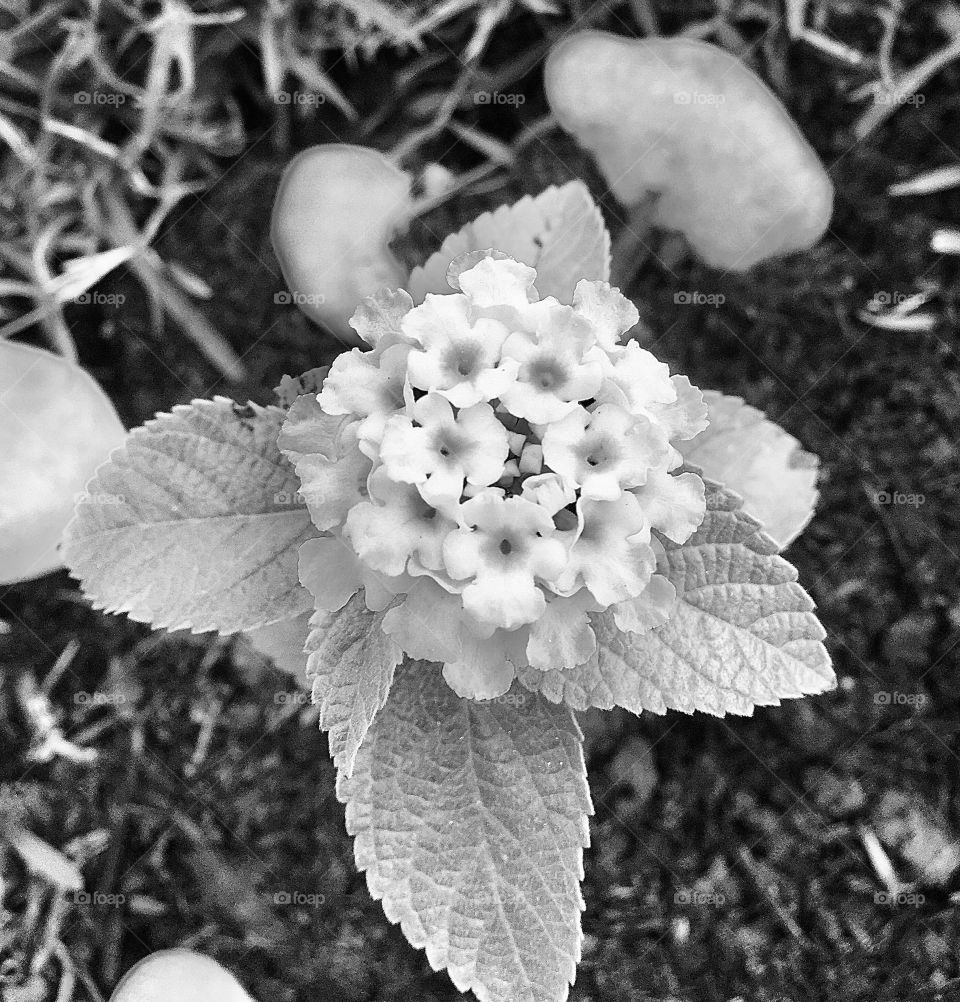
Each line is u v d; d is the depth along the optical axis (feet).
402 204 0.49
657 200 0.50
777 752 0.50
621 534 0.35
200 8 0.48
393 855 0.40
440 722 0.41
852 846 0.50
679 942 0.49
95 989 0.49
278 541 0.42
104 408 0.49
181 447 0.41
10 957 0.49
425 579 0.36
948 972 0.49
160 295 0.50
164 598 0.41
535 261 0.45
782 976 0.49
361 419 0.36
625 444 0.35
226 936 0.50
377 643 0.38
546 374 0.35
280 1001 0.49
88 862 0.50
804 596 0.38
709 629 0.39
